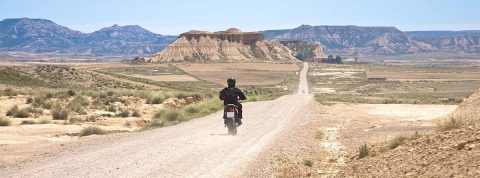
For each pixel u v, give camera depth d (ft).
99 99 115.65
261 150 45.55
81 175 32.76
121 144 48.42
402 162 32.27
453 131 35.91
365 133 62.23
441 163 28.27
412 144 37.01
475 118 42.19
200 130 62.80
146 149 44.93
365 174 33.01
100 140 51.96
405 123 74.49
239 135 57.26
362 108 121.08
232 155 42.22
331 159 43.70
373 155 40.57
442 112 102.58
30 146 48.44
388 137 53.78
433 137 35.99
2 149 46.24
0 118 70.28
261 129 64.85
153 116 90.27
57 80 231.30
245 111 100.07
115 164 37.04
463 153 28.48
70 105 97.71
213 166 36.99
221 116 87.04
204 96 149.48
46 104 99.96
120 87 244.01
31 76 223.51
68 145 48.34
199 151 43.98
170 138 53.57
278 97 195.00
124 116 91.35
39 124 72.90
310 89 617.62
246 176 34.04
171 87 282.56
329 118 88.99
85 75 260.21
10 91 130.41
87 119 81.92
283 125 71.46
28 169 35.35
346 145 54.08
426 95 468.75
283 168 37.88
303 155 45.42
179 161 38.68
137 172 33.99
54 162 38.11
